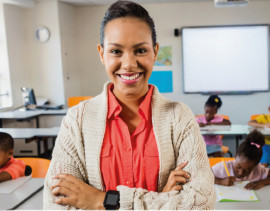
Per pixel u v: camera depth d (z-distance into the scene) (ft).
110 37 2.26
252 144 5.51
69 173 2.66
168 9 18.38
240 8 17.92
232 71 18.51
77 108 2.80
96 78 19.72
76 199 2.52
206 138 10.54
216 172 5.55
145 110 2.55
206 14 18.17
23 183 5.32
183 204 2.41
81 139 2.68
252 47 18.19
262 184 5.06
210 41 18.34
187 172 2.60
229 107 18.88
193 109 19.10
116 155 2.53
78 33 19.34
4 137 5.83
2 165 5.84
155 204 2.39
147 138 2.57
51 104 17.88
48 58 17.48
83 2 17.74
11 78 16.48
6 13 15.96
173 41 18.63
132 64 2.25
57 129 11.68
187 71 18.76
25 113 14.71
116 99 2.62
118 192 2.45
